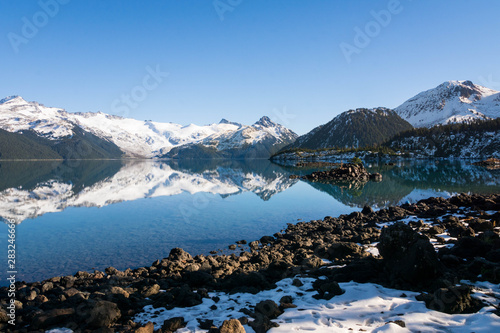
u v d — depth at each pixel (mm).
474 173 86562
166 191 55562
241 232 25781
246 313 9414
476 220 20547
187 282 13539
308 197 46375
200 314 9719
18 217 32156
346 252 16094
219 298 11070
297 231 24812
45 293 13422
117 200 44344
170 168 152125
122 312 10133
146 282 13336
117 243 22656
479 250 13258
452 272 11164
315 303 9992
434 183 61250
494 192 45281
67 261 18875
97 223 29172
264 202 42000
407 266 10844
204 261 16672
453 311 8500
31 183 69875
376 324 8195
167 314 9891
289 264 14445
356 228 24234
